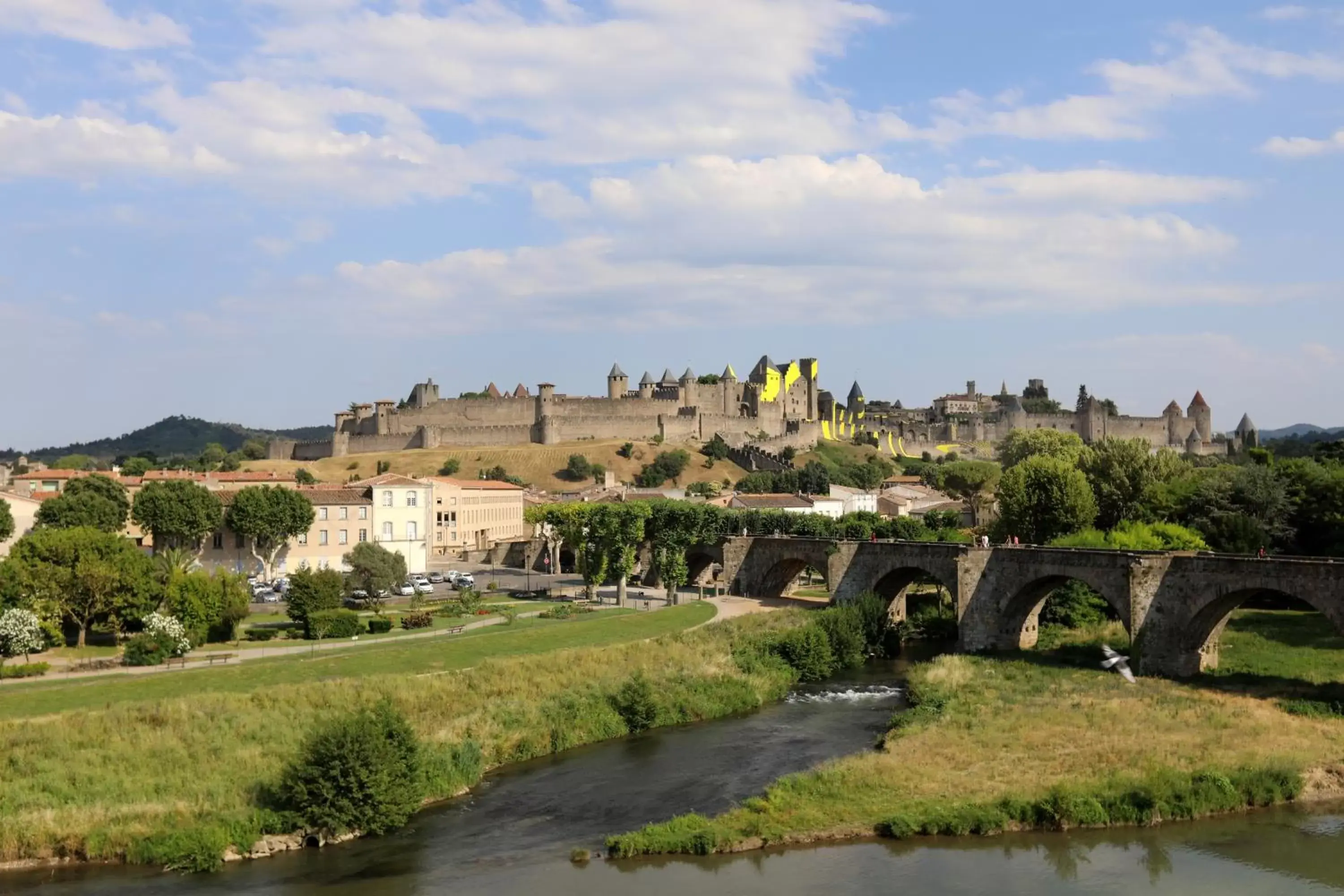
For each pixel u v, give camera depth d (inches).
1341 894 2253.9
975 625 4835.1
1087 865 2421.3
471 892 2306.8
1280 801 2768.2
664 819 2753.4
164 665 3725.4
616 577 5743.1
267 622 4840.1
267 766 2896.2
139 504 5723.4
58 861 2458.2
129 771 2792.8
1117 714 3437.5
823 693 4222.4
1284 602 5226.4
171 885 2333.9
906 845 2546.8
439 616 5068.9
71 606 4015.8
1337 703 3472.0
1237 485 5472.4
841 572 5615.2
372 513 6924.2
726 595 6284.5
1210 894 2271.2
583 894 2297.0
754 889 2315.5
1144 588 4062.5
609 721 3577.8
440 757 3034.0
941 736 3270.2
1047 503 5890.8
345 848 2566.4
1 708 3061.0
